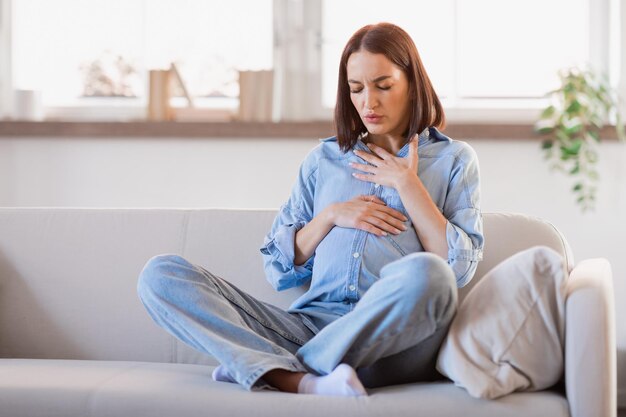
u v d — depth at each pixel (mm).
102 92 4199
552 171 3920
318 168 2465
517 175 3938
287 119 4121
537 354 1871
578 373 1820
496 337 1873
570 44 4020
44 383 2010
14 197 4156
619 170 3883
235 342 2043
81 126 4062
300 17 4129
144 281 2131
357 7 4105
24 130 4074
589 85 3891
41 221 2734
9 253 2701
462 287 2449
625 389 3748
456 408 1803
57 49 4215
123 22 4191
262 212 2662
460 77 4062
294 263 2387
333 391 1890
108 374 2113
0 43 4203
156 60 4180
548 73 4027
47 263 2684
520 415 1788
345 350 1929
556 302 1876
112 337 2604
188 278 2117
